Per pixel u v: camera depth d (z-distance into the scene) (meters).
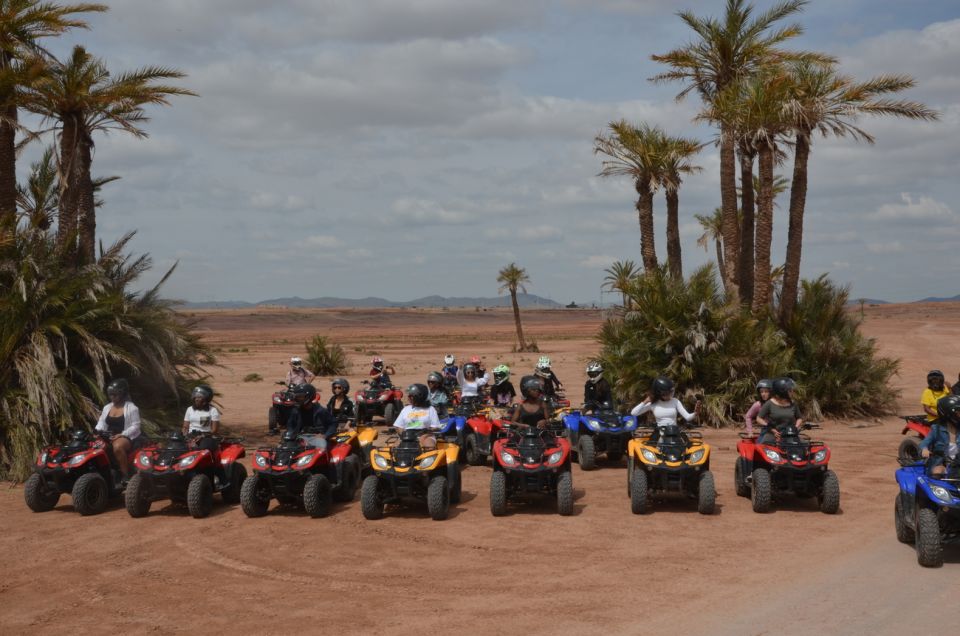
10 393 13.83
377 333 158.62
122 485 11.27
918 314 160.75
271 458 10.55
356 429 13.02
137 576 8.02
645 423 14.10
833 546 8.56
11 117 16.16
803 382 19.61
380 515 10.42
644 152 23.08
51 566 8.41
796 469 9.98
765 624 6.30
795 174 20.94
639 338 19.72
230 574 8.02
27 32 16.45
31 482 10.93
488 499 11.52
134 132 17.59
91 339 14.49
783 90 20.19
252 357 62.03
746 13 22.61
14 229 15.11
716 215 40.69
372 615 6.71
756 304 21.27
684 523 9.76
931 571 7.58
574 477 13.05
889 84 20.23
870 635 6.01
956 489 7.74
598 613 6.62
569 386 30.70
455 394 17.62
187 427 11.66
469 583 7.52
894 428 18.16
